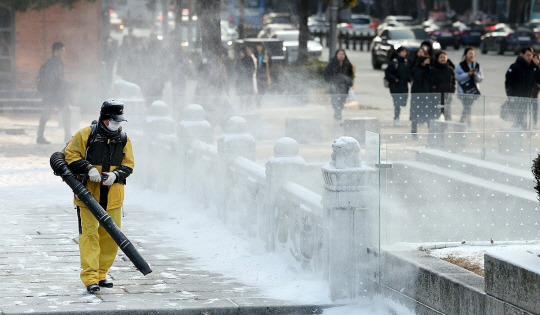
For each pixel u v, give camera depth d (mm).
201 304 19203
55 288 20438
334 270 19609
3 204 32688
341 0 75312
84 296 19734
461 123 40312
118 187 20562
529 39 135375
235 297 19969
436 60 50531
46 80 51344
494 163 23578
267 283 21359
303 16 76625
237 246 25016
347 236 19625
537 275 14547
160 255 24453
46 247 25000
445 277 17219
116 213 20688
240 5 85438
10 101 67750
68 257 23766
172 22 130750
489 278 15898
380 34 117250
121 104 20328
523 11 165625
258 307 19109
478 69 50062
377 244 19609
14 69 70375
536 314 14625
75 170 20125
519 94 46156
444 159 21672
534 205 22656
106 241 20766
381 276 19500
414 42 113125
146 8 128625
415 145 20906
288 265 22594
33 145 51000
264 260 23422
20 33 70500
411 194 20812
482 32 161250
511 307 15281
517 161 24203
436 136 21875
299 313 19250
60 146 50844
